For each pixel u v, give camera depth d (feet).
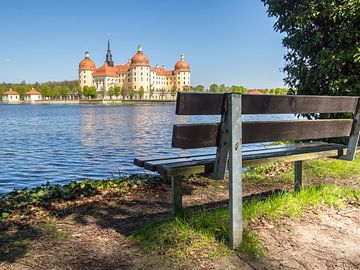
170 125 114.42
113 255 9.86
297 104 11.80
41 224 12.50
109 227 12.17
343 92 25.22
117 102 527.81
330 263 9.50
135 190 17.51
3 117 184.96
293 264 9.37
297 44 28.48
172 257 9.46
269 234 10.86
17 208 14.42
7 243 10.78
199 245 9.99
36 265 9.37
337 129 13.73
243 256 9.61
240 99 9.80
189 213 11.99
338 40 24.90
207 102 9.52
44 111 277.23
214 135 10.15
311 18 26.35
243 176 20.58
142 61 569.23
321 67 25.20
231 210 9.86
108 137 77.56
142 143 65.00
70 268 9.18
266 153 12.82
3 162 44.73
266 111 10.84
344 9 23.50
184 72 634.84
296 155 13.06
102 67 595.47
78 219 13.10
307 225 11.66
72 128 106.52
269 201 12.94
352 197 14.40
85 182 18.80
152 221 12.73
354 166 21.04
